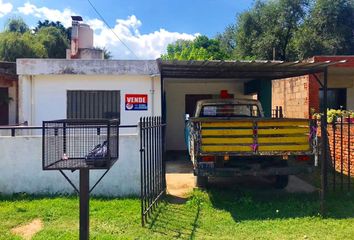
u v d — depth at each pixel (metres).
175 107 14.88
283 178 7.74
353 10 25.56
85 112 10.62
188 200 6.93
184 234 5.09
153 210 6.23
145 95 10.64
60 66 10.23
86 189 4.04
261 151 6.72
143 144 5.93
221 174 6.81
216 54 33.38
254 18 29.70
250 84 13.98
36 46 27.98
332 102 15.38
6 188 7.27
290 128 6.74
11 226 5.41
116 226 5.39
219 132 6.72
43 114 10.45
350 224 5.52
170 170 10.43
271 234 5.11
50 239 4.80
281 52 28.61
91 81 10.51
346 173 8.95
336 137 9.28
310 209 6.22
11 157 7.27
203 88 14.92
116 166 7.24
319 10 25.98
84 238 4.04
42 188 7.27
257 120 6.71
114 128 4.40
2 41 26.61
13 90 16.98
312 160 6.84
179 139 14.87
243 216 5.95
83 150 4.27
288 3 28.14
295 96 12.48
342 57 10.76
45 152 4.13
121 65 10.34
